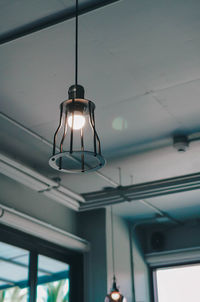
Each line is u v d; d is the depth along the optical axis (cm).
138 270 600
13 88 331
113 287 491
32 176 419
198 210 579
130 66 309
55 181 446
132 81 325
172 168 454
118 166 448
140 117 366
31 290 471
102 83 327
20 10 263
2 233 456
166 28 277
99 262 543
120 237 585
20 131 383
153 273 627
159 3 258
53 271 517
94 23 272
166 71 314
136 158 432
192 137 393
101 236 556
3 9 262
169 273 620
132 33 281
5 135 391
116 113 362
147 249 632
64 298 525
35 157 429
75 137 391
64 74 316
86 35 281
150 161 438
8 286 479
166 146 409
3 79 322
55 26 273
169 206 564
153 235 626
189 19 270
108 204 475
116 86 330
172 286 612
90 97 343
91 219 571
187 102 346
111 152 419
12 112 359
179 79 322
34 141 398
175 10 263
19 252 484
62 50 294
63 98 342
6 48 292
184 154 423
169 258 607
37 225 470
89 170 219
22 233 475
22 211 468
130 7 261
